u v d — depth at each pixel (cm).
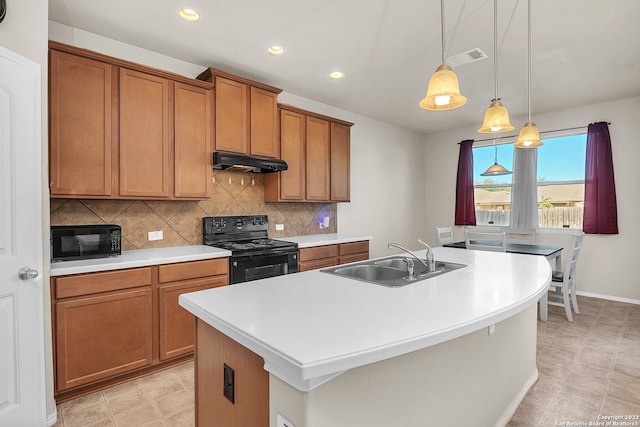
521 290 147
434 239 596
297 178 373
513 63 314
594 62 312
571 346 289
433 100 187
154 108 265
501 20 243
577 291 455
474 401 157
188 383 231
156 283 241
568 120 454
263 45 281
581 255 449
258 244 322
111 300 221
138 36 265
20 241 170
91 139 235
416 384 125
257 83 325
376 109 464
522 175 487
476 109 461
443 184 586
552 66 321
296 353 85
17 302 168
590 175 433
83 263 220
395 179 550
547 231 472
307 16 238
